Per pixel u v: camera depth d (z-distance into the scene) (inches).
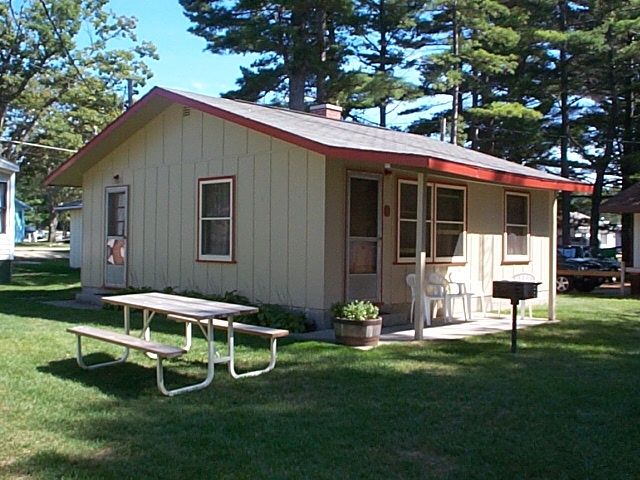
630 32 926.4
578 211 1237.1
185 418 182.9
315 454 155.2
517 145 1029.2
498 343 315.3
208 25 906.1
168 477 140.3
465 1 898.7
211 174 402.0
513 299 289.7
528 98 1042.1
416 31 1010.1
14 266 917.2
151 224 446.3
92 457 151.7
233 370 234.4
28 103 1216.8
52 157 1256.2
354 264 357.4
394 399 205.2
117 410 190.4
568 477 142.4
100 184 489.4
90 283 496.4
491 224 459.2
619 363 267.7
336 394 211.2
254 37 848.3
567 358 278.1
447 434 170.4
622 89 981.2
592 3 959.6
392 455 155.1
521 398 206.8
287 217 356.8
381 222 371.6
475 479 141.2
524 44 958.4
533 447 160.9
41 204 2418.8
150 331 337.7
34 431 169.9
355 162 354.9
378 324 300.4
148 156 449.1
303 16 903.1
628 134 1001.5
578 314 450.9
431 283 401.4
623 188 1026.7
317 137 337.7
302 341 308.2
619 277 714.8
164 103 421.1
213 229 403.2
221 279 394.9
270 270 365.4
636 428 176.4
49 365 250.5
